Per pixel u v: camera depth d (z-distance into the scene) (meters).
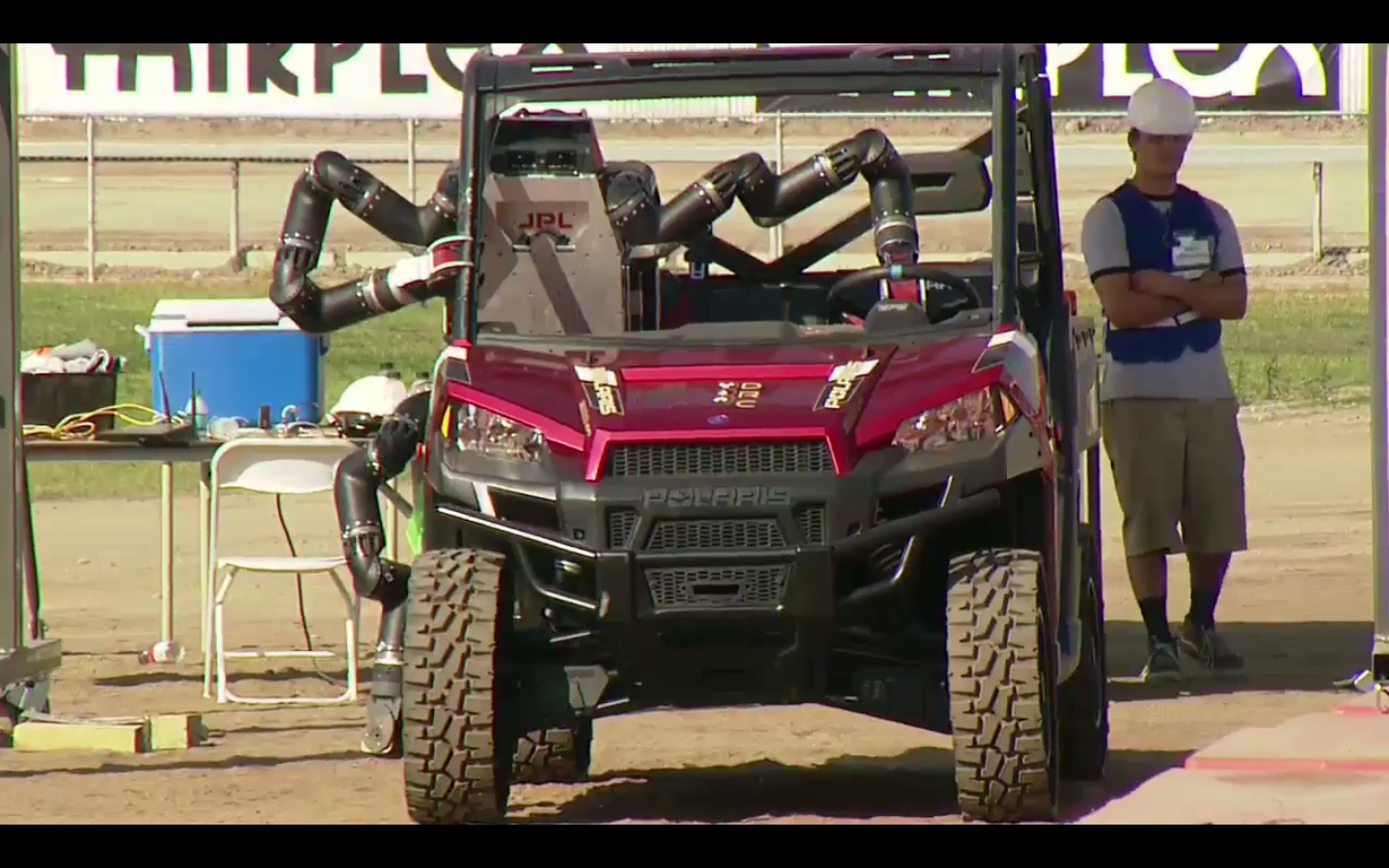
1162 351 34.16
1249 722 29.56
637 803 24.55
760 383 22.83
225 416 35.16
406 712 22.09
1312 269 106.06
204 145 124.31
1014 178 24.47
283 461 32.12
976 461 22.12
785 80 25.06
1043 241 25.72
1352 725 28.55
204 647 35.69
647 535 21.91
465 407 23.03
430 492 23.11
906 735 29.61
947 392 22.50
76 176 130.88
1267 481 63.97
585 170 25.14
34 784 25.55
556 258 25.12
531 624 22.83
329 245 111.56
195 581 48.44
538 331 25.14
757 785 25.75
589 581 22.30
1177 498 34.19
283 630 41.19
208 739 29.09
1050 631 22.48
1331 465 67.12
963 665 21.75
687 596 21.86
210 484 33.50
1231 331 91.88
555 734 25.47
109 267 104.94
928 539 22.81
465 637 22.05
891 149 25.28
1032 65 25.92
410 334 90.88
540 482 22.23
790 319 25.98
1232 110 84.81
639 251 25.53
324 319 25.94
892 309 24.52
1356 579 46.84
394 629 26.16
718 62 25.22
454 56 86.00
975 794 21.95
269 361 35.25
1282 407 79.00
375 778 25.84
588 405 22.70
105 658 37.53
